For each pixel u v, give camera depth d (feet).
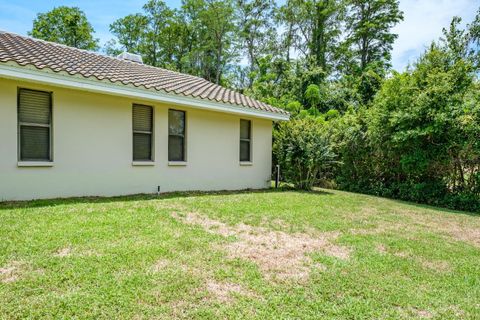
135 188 29.37
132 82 26.73
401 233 20.03
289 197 31.89
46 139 24.23
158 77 36.01
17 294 9.53
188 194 30.94
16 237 14.29
